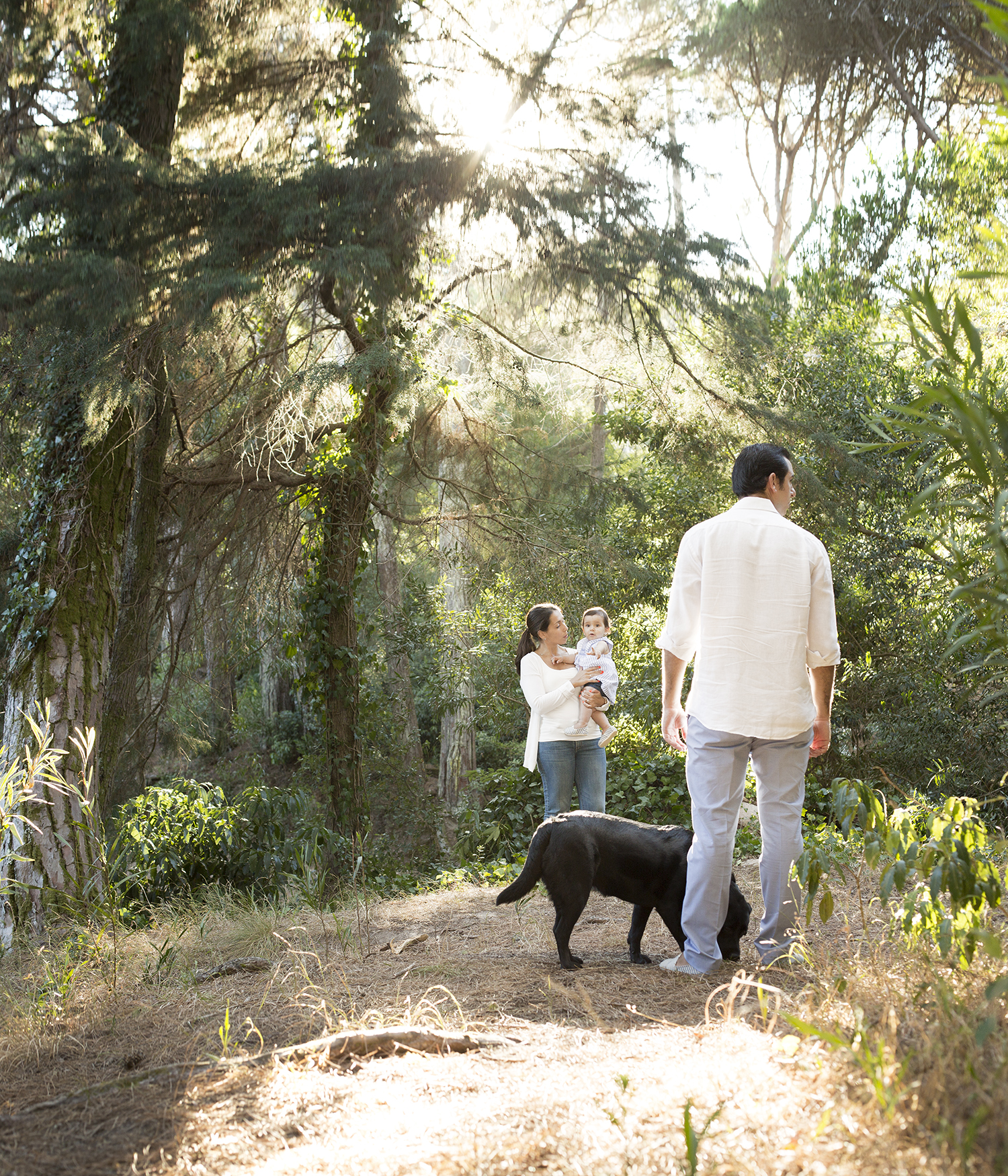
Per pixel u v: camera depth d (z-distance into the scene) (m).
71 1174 1.81
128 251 6.38
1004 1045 1.79
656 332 9.38
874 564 11.01
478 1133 1.79
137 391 6.54
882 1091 1.60
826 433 10.61
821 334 12.49
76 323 6.07
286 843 7.07
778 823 3.22
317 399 8.47
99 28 7.39
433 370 8.70
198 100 8.54
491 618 14.23
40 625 6.49
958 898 2.22
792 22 12.98
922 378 2.26
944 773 10.19
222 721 17.66
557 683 5.00
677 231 8.71
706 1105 1.76
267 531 10.51
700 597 3.32
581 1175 1.56
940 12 13.54
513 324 10.16
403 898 5.75
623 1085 1.85
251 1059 2.34
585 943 3.86
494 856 9.59
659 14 10.59
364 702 10.17
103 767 7.65
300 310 8.23
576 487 12.16
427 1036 2.40
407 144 7.64
